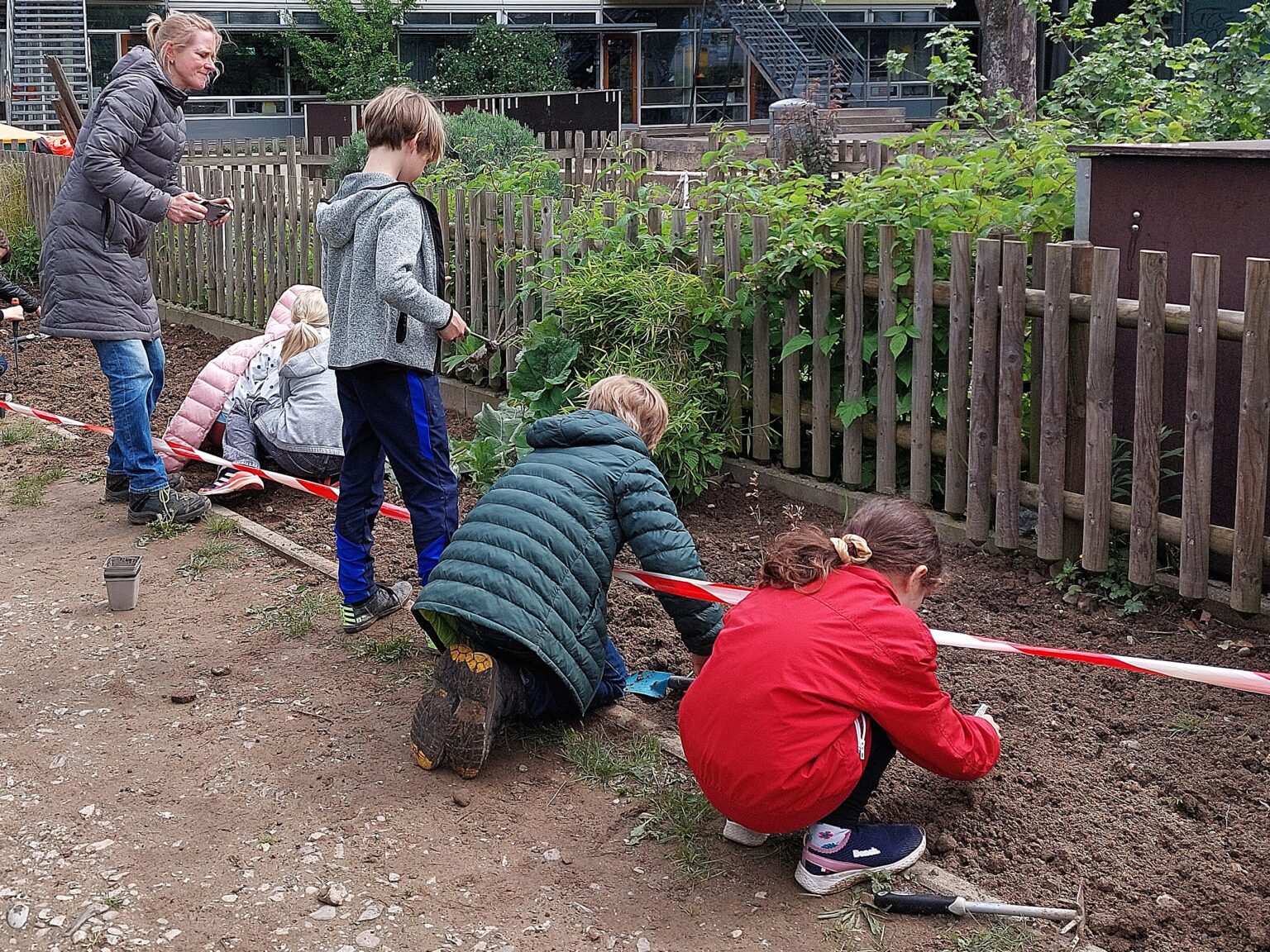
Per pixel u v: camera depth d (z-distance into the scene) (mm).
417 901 3287
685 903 3271
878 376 5875
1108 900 3316
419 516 4633
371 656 4746
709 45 34906
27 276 14109
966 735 3398
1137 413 4809
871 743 3270
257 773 3926
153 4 28906
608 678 4254
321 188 9625
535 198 7703
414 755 3943
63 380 9547
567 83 32812
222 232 10961
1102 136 6969
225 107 30234
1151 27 9422
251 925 3201
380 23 30438
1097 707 4266
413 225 4359
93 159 5730
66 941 3139
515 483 3904
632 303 6629
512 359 7910
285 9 30172
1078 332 5066
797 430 6320
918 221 5758
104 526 6324
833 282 6039
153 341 6395
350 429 4719
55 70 7051
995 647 3723
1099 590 5102
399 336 4410
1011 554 5465
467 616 3664
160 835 3600
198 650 4852
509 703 3895
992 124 8578
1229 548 4672
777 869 3410
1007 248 5172
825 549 3291
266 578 5574
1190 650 4641
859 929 3168
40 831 3617
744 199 6664
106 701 4430
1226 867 3443
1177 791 3783
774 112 12336
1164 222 5012
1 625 5125
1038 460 5312
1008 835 3586
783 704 3148
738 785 3207
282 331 7164
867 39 35781
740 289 6363
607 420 4004
